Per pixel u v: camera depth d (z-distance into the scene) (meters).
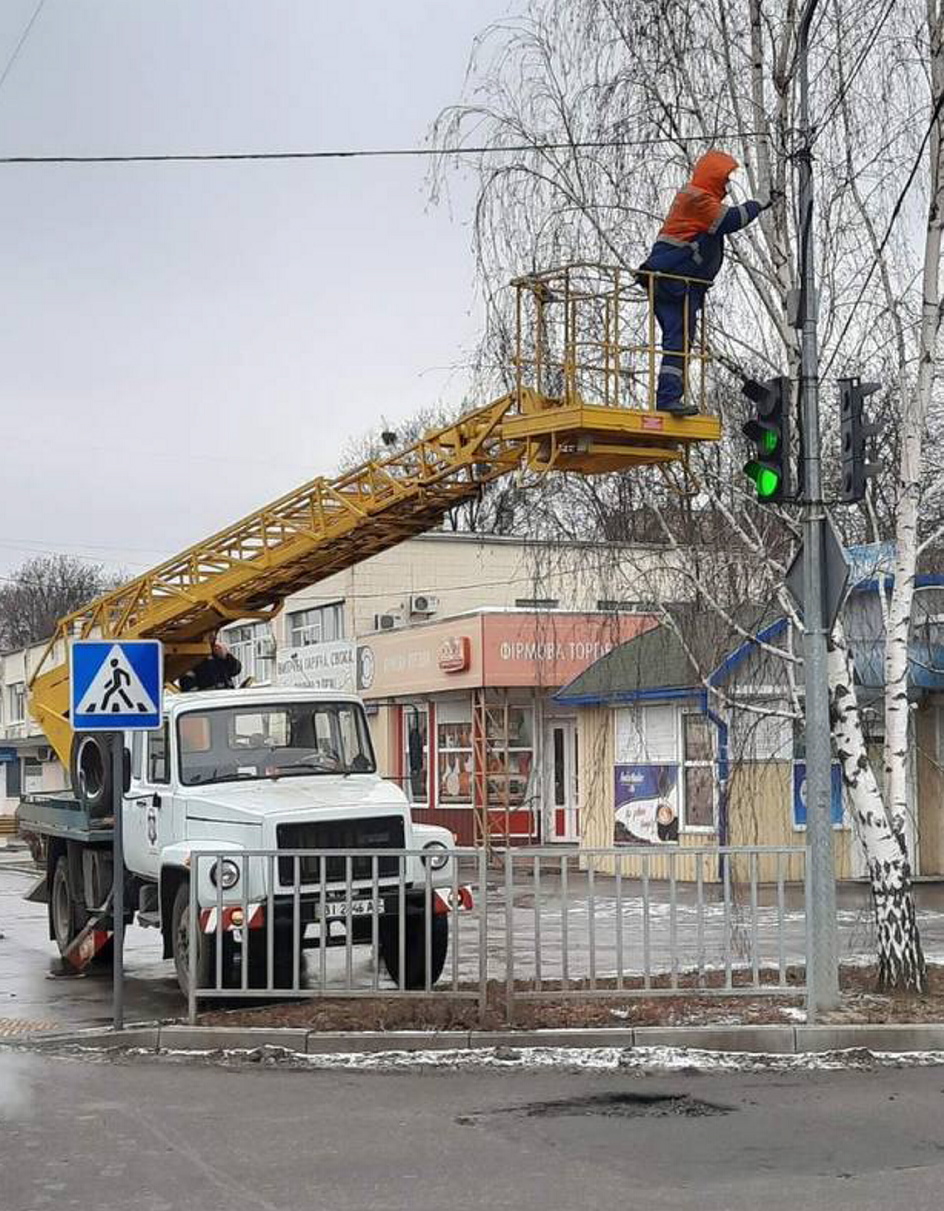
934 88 12.90
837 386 13.51
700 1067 10.77
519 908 20.69
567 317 13.20
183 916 13.76
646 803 27.09
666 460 13.45
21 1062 11.23
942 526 14.09
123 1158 8.30
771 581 14.27
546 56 13.79
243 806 13.62
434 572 42.47
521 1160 8.21
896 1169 7.93
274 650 45.50
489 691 34.12
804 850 12.00
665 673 25.70
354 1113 9.43
